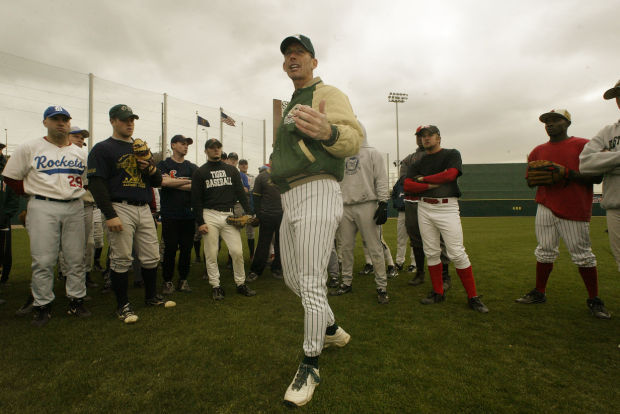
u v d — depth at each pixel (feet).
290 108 6.04
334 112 5.36
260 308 10.07
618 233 7.90
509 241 25.95
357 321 8.89
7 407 5.17
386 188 10.43
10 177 8.76
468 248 22.16
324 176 5.71
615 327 8.22
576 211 9.16
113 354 6.97
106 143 9.27
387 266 15.07
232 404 5.28
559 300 10.43
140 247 10.16
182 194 12.16
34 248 8.78
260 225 13.99
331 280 13.28
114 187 9.25
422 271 13.12
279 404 5.28
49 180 8.95
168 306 10.20
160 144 46.57
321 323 5.60
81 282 9.60
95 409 5.14
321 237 5.58
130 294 11.88
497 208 72.90
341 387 5.74
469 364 6.49
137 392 5.59
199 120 50.88
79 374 6.14
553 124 9.66
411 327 8.41
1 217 11.84
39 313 8.86
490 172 99.66
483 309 9.49
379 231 10.68
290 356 6.86
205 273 15.24
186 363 6.57
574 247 9.31
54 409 5.14
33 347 7.31
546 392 5.53
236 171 12.18
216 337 7.82
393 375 6.11
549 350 7.03
